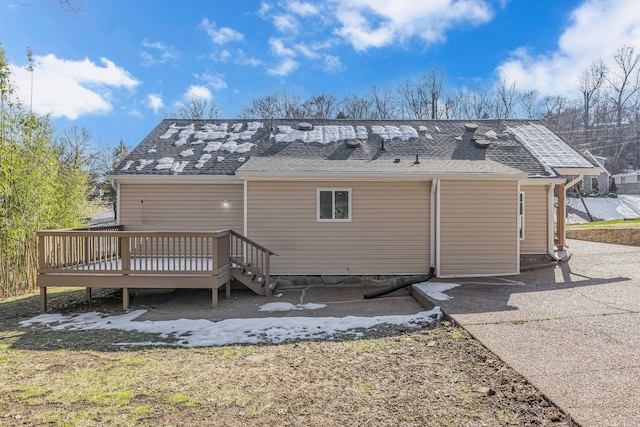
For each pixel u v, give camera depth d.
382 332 5.46
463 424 2.89
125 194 9.76
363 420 3.01
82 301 8.12
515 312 5.73
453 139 11.85
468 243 8.87
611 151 40.12
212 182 9.77
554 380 3.40
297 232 8.95
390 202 8.96
